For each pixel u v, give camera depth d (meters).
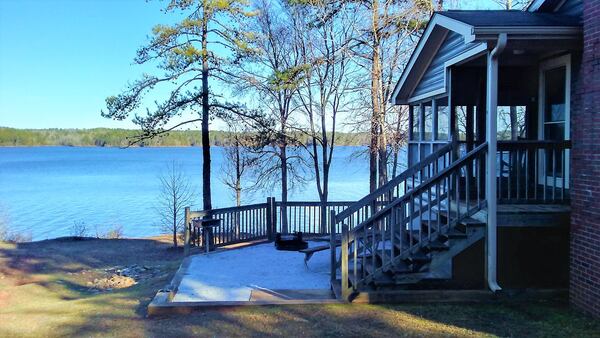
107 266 13.23
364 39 17.11
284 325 5.67
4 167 72.25
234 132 20.31
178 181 43.03
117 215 26.78
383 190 7.96
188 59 13.79
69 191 38.44
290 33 18.64
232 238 11.30
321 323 5.71
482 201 6.62
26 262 13.76
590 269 5.62
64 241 18.62
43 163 83.94
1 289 10.24
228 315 6.11
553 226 6.41
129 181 46.88
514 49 6.05
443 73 8.45
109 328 5.80
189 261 9.54
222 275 8.38
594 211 5.53
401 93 11.12
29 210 28.70
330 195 29.83
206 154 14.78
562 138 7.07
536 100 7.82
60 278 11.63
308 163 22.36
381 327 5.52
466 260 6.57
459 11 7.78
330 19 17.59
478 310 6.05
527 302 6.34
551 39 5.86
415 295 6.41
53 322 6.16
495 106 6.24
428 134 10.03
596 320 5.50
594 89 5.49
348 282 6.92
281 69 18.19
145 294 7.67
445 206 8.06
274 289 7.42
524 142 6.46
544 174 6.93
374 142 16.92
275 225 12.12
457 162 6.53
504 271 6.54
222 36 14.46
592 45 5.51
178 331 5.58
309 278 8.12
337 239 10.96
